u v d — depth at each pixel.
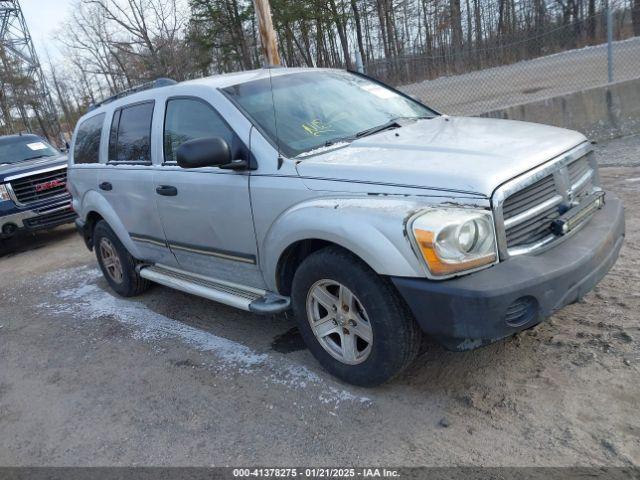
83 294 6.14
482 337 2.67
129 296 5.71
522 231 2.89
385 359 3.02
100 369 4.22
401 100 4.55
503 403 2.99
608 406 2.82
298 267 3.45
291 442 2.98
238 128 3.66
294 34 35.81
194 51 31.95
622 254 4.57
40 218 8.98
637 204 5.61
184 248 4.35
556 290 2.76
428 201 2.80
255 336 4.33
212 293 4.14
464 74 13.43
